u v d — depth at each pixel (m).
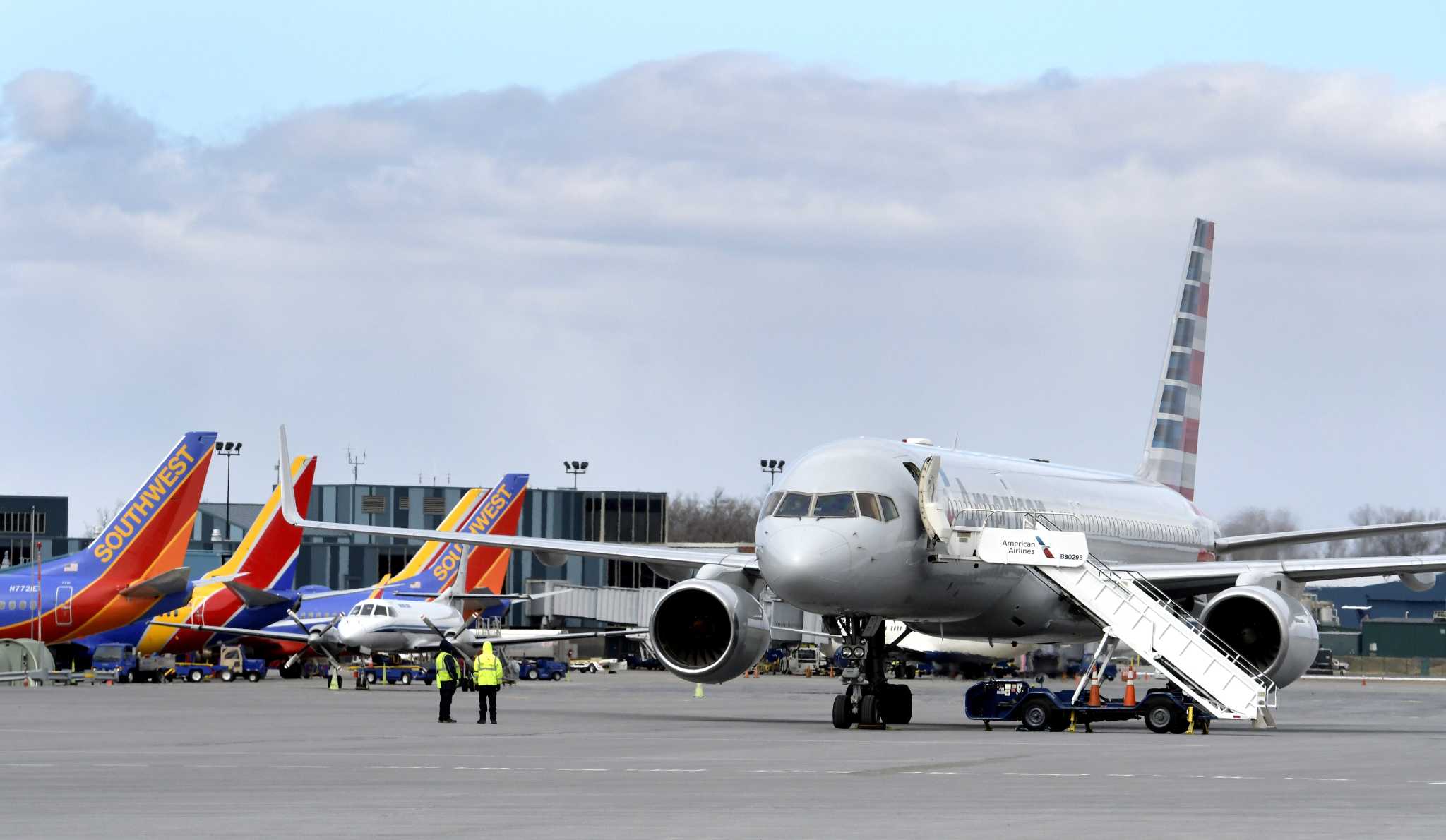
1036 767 61.28
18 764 63.38
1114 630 88.44
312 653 199.62
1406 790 52.75
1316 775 58.50
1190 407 144.00
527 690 166.25
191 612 186.62
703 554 101.00
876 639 92.06
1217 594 100.44
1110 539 113.62
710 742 76.81
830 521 84.44
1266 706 87.56
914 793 51.16
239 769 60.78
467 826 42.28
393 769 60.34
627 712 112.44
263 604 189.00
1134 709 85.31
